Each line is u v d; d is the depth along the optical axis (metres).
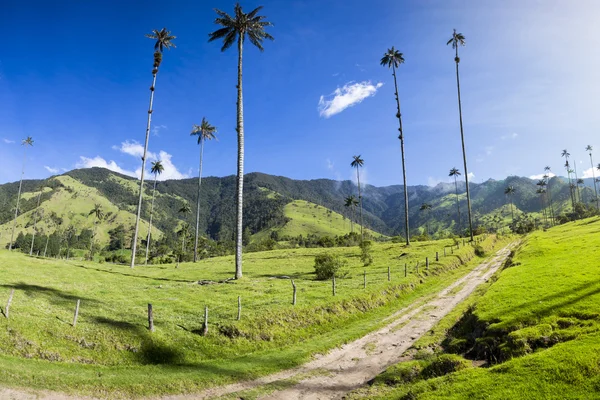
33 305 23.95
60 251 183.38
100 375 17.20
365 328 26.17
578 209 168.12
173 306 27.83
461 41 79.19
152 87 68.56
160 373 18.03
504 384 11.59
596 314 16.16
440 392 12.43
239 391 16.61
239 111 42.44
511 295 22.83
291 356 20.86
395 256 62.81
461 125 79.44
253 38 43.47
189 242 158.38
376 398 14.73
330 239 132.62
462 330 20.98
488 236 94.81
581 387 10.34
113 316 23.92
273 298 30.45
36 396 14.39
